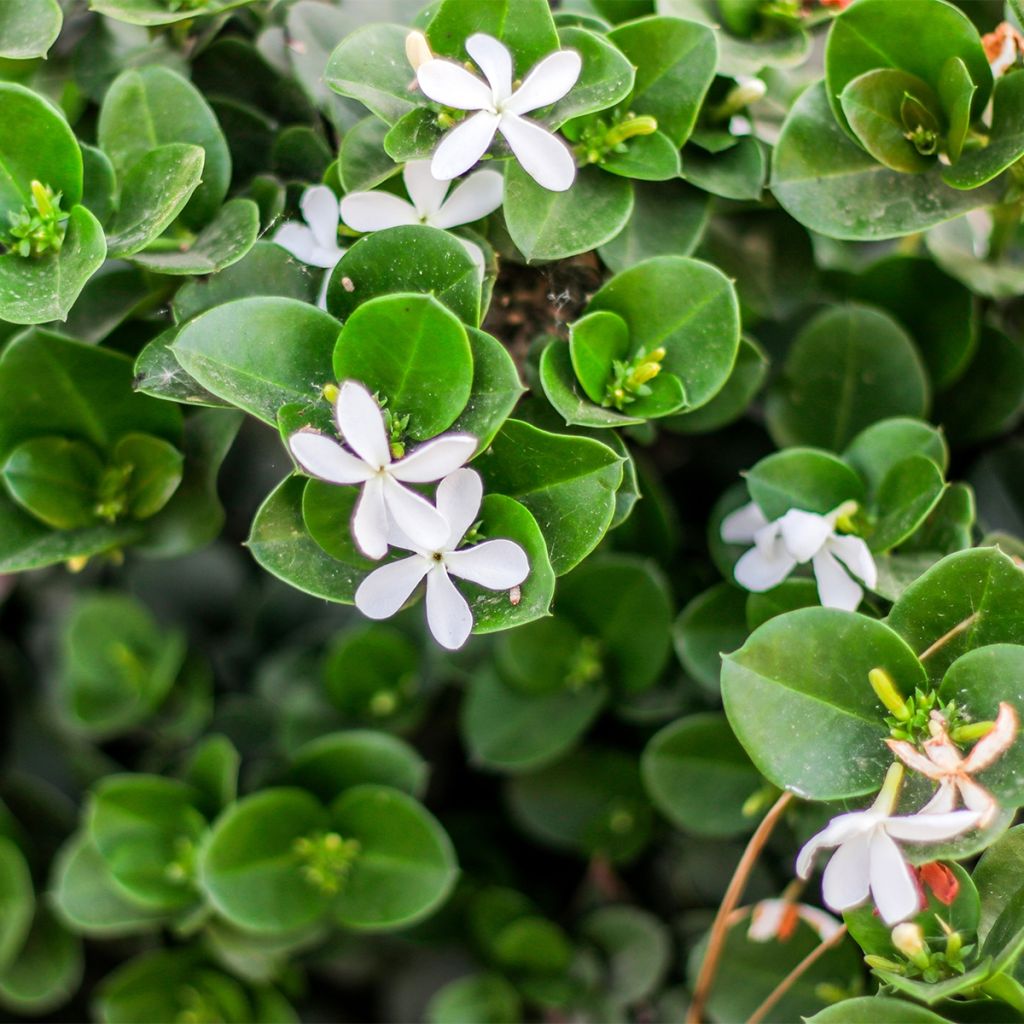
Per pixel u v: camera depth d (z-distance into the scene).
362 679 0.79
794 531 0.66
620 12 0.70
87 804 0.80
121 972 0.76
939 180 0.68
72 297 0.62
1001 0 0.70
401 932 0.78
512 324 0.70
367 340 0.61
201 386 0.64
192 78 0.72
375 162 0.66
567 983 0.76
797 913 0.70
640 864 0.79
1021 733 0.61
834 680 0.62
